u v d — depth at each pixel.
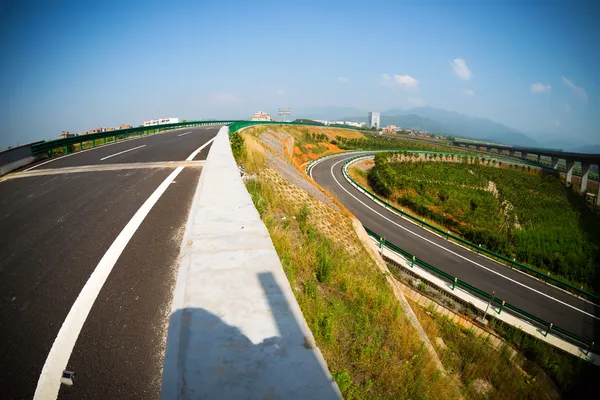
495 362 11.18
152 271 4.40
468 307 15.94
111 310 3.56
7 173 12.57
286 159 28.06
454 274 21.16
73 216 6.73
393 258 19.06
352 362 5.13
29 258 4.84
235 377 1.55
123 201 7.71
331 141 85.19
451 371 9.66
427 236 26.78
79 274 4.34
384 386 5.00
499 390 10.04
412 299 15.79
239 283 2.49
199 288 2.40
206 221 3.92
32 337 3.14
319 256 8.12
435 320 13.73
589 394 11.94
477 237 28.38
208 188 5.56
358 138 106.62
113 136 23.94
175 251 4.99
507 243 26.86
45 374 2.69
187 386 1.48
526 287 20.42
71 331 3.22
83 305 3.66
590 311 18.52
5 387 2.55
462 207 39.50
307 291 6.29
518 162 88.06
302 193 16.38
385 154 63.38
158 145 19.31
